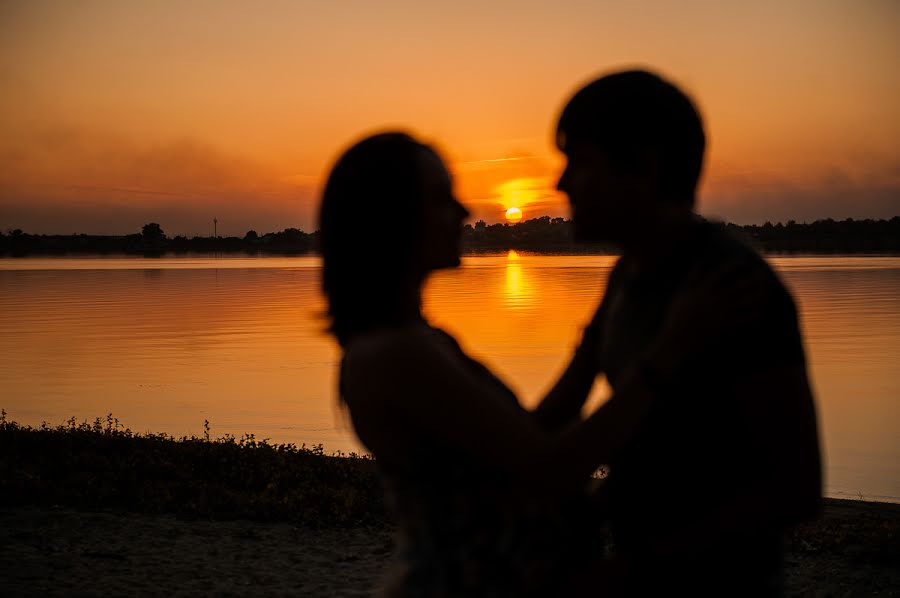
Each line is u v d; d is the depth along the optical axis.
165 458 11.99
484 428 1.66
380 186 1.80
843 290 108.81
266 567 7.77
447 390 1.67
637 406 1.67
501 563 1.74
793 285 122.12
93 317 73.75
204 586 7.12
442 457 1.72
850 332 54.28
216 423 22.50
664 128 1.85
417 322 1.86
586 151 1.89
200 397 28.00
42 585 6.94
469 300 91.75
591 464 1.65
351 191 1.82
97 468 11.41
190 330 59.47
